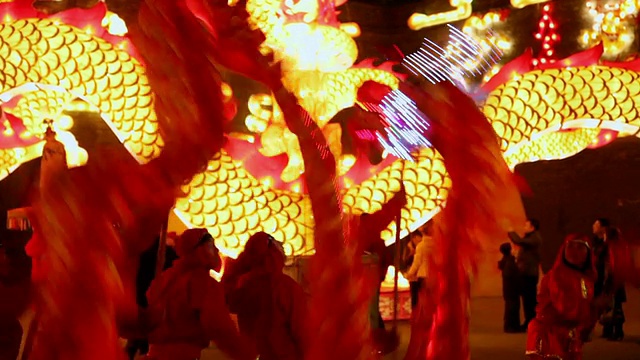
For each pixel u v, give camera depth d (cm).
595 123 912
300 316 549
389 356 859
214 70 342
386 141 464
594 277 683
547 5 1574
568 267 679
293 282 559
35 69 823
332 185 363
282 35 876
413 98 428
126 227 329
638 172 1559
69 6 1285
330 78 933
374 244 622
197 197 809
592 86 908
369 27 1736
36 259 464
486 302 1541
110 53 831
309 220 812
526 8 1614
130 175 331
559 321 670
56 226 319
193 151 335
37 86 834
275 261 558
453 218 416
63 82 826
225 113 346
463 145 412
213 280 535
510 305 1191
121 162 334
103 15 862
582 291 670
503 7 1648
